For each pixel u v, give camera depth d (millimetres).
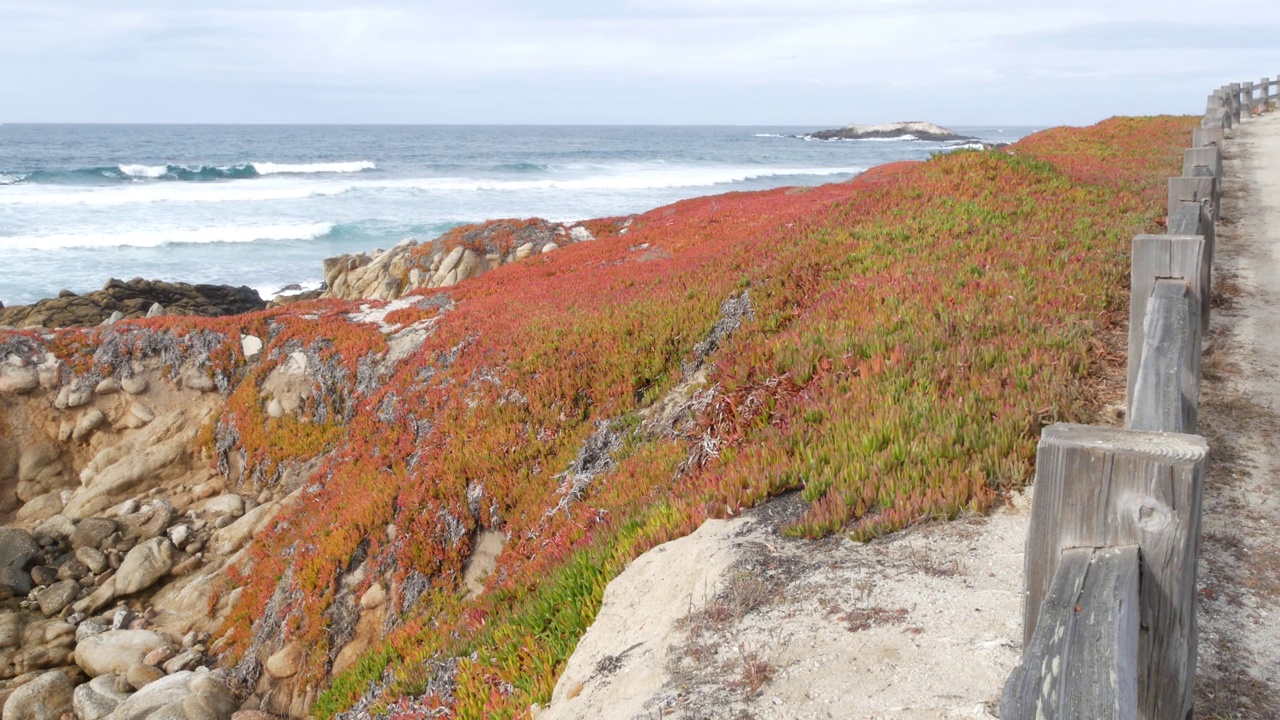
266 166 94125
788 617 5363
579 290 20297
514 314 18844
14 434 18516
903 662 4605
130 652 13758
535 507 12117
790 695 4578
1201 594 4863
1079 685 2160
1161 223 13875
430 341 18469
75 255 46562
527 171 102250
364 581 13031
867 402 8305
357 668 10984
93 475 18328
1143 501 2475
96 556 16234
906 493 6480
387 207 65062
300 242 52781
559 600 7637
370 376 18656
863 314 11141
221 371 19578
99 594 15422
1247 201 17156
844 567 5840
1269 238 13852
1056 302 9906
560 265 26109
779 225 20078
